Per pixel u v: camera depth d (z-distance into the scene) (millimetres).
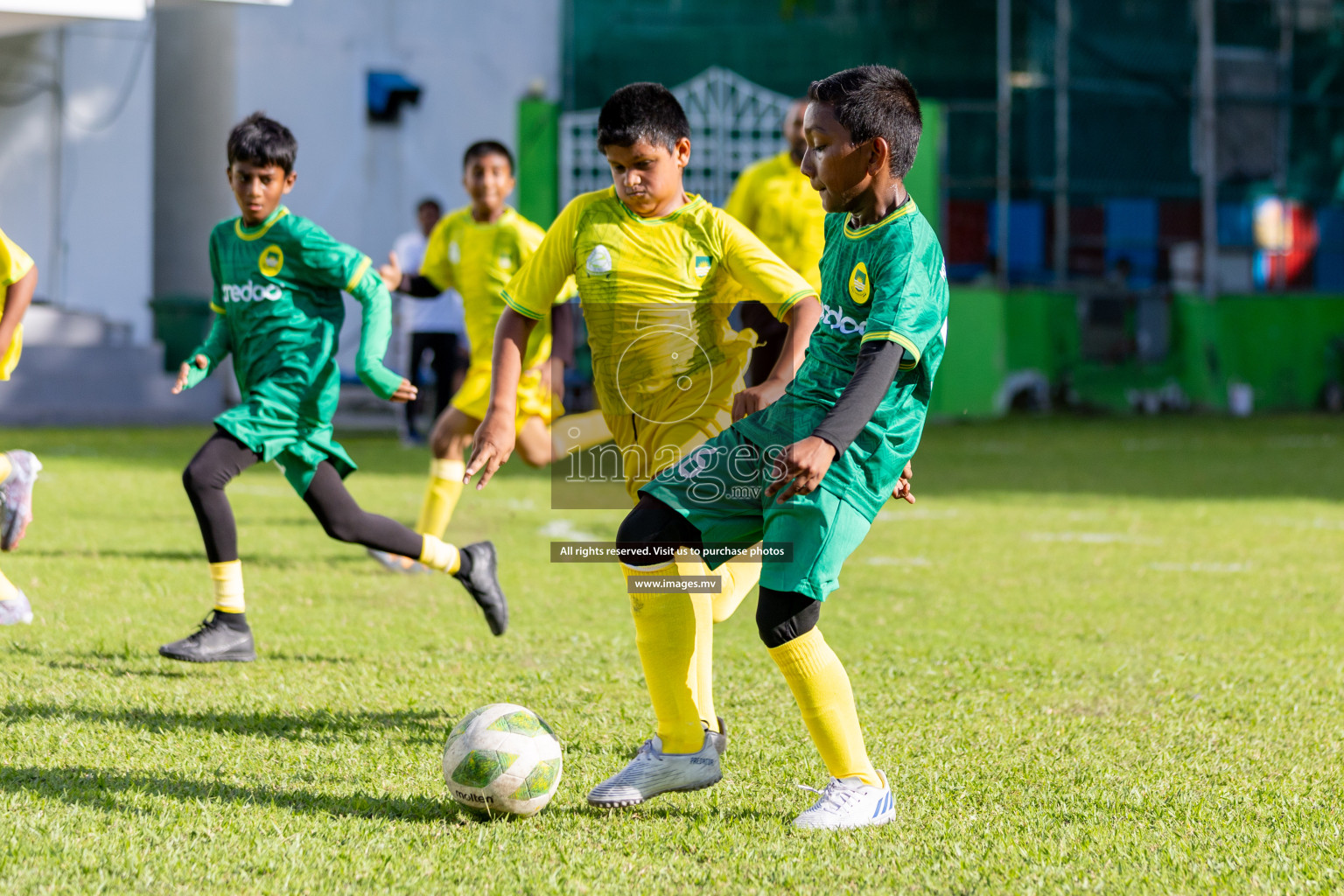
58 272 49156
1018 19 62656
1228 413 65562
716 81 56500
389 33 55938
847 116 8219
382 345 12922
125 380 47719
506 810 8242
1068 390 64188
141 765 9156
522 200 56906
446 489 18406
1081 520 25484
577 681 12117
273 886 7035
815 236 17438
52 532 20531
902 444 8469
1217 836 8164
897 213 8391
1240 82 66438
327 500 12828
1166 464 38469
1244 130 66562
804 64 59750
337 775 9102
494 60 57406
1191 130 65438
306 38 54750
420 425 47250
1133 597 17250
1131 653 13781
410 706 11055
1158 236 65562
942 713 11195
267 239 12828
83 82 49156
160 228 56188
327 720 10516
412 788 8891
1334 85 67375
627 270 9891
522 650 13414
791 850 7797
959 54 61938
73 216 49312
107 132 49688
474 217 18625
